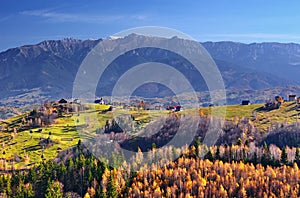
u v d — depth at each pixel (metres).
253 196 132.75
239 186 133.38
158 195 107.62
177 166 110.06
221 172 133.75
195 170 119.94
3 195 146.00
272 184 138.00
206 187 122.31
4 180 153.75
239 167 140.00
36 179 154.00
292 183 140.75
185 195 109.69
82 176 140.62
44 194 141.75
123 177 114.69
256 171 141.12
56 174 149.75
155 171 101.75
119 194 111.62
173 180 111.75
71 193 138.12
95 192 126.00
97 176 131.12
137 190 108.62
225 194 124.88
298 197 133.38
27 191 144.12
